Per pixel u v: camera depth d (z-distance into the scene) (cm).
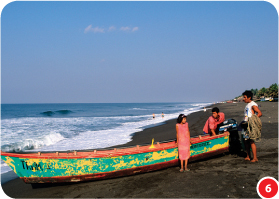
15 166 481
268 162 577
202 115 2692
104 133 1506
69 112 5831
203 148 616
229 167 559
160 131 1488
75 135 1426
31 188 518
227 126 676
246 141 603
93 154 507
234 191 422
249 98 594
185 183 477
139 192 449
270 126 1143
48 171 491
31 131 1650
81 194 462
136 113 4969
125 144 1075
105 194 452
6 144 1094
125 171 533
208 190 434
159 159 565
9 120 2877
